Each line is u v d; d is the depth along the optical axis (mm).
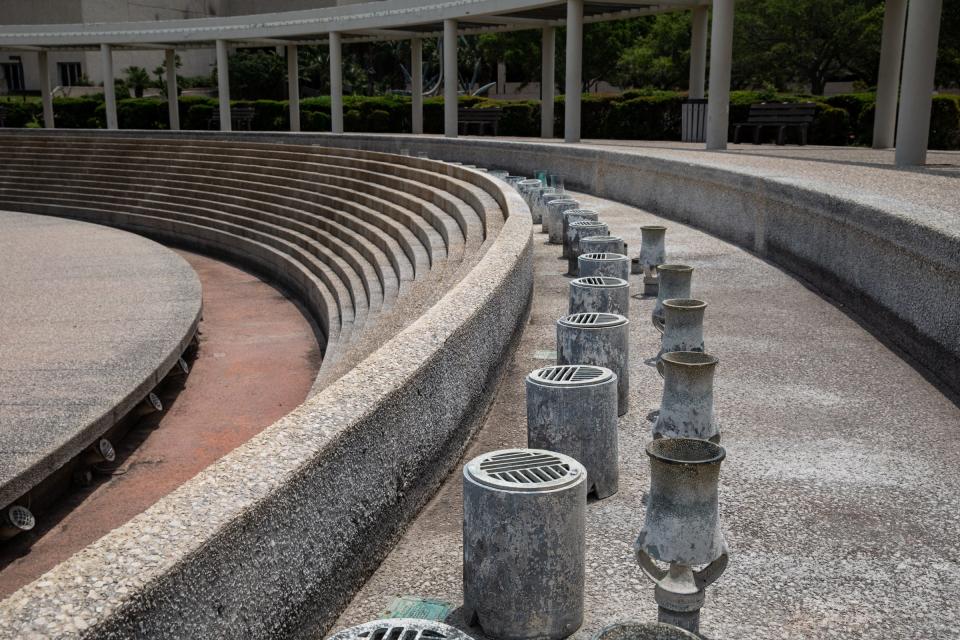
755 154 17203
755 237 11039
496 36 55906
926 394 5746
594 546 3812
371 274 15797
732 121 25906
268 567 2744
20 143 36781
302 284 19266
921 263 6383
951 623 3184
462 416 4844
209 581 2426
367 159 24531
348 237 19312
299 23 32969
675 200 14125
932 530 3895
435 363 4332
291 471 2904
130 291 14867
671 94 28031
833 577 3510
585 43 53062
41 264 17953
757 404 5590
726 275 9719
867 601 3334
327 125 40531
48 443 7660
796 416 5359
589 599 3393
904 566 3588
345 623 3250
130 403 9211
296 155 28625
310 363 13891
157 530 2455
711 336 7234
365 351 6984
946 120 21078
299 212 23281
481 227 12266
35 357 10539
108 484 8648
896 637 3100
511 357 6531
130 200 30266
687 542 2832
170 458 9430
